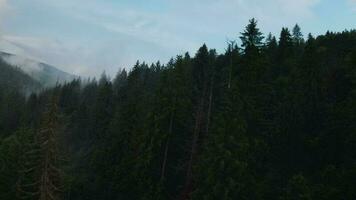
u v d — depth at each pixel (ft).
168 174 173.17
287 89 177.78
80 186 193.06
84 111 301.84
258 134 156.04
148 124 173.27
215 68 202.39
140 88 269.64
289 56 222.48
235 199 132.77
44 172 128.88
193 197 139.44
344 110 153.69
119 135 195.21
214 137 143.95
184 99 174.19
